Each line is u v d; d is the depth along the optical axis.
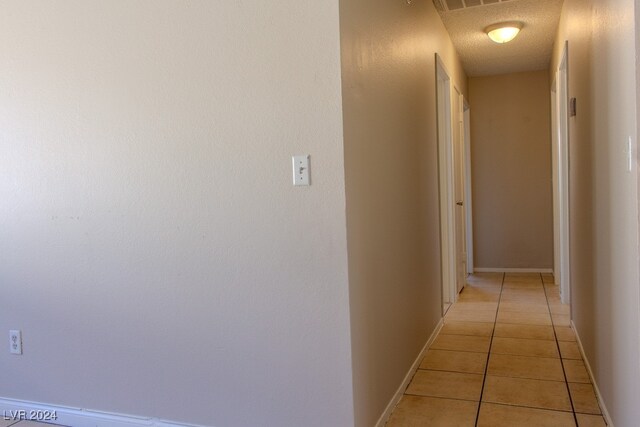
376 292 2.22
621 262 1.85
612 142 1.96
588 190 2.55
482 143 5.97
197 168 2.05
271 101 1.93
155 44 2.08
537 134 5.80
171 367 2.14
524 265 5.92
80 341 2.29
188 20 2.03
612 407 2.09
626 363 1.82
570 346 3.21
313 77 1.88
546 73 5.72
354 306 1.94
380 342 2.26
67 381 2.32
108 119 2.17
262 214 1.97
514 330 3.60
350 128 1.92
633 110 1.62
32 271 2.35
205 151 2.04
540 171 5.80
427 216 3.35
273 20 1.92
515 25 4.04
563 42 3.69
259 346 2.01
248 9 1.95
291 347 1.96
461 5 3.67
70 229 2.26
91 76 2.18
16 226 2.36
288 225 1.94
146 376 2.19
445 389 2.63
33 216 2.32
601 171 2.19
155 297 2.15
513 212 5.92
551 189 5.75
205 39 2.01
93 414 2.28
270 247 1.97
